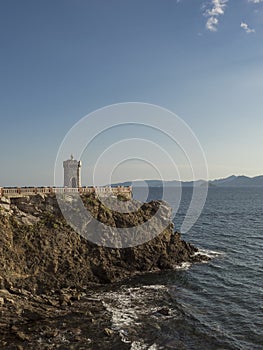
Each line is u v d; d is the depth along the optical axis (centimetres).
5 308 2922
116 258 4266
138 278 4072
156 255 4481
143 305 3238
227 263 4662
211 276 4109
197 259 4828
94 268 4019
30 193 4306
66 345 2488
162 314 3028
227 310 3119
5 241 3478
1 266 3291
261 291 3588
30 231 3800
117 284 3866
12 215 3881
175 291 3625
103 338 2595
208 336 2631
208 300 3362
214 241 6184
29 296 3225
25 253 3591
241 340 2577
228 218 9519
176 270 4369
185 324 2834
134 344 2511
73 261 3869
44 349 2428
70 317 2942
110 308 3156
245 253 5238
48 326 2764
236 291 3597
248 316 2986
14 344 2480
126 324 2830
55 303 3194
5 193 4100
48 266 3650
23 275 3431
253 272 4244
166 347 2472
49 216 4150
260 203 14988
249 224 8344
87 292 3603
